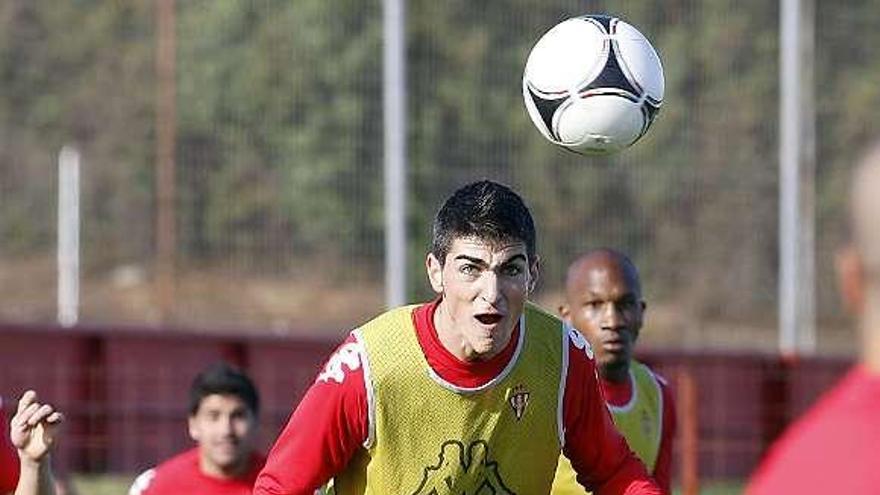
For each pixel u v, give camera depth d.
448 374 18.81
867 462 10.38
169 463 32.41
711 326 59.81
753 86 60.78
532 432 19.36
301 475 19.03
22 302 71.94
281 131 60.34
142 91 76.06
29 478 20.23
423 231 55.06
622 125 22.36
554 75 22.55
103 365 53.81
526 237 18.61
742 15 61.59
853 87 62.75
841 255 10.52
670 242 59.16
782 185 55.00
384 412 18.88
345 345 19.06
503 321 18.53
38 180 75.31
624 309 26.08
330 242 58.84
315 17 60.78
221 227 59.03
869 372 10.66
